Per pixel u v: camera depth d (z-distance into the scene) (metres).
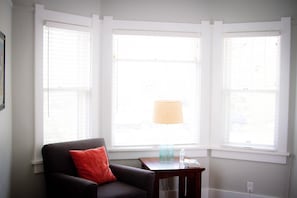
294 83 3.06
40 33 2.75
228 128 3.32
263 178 3.16
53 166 2.55
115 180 2.71
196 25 3.27
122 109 3.27
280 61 3.07
